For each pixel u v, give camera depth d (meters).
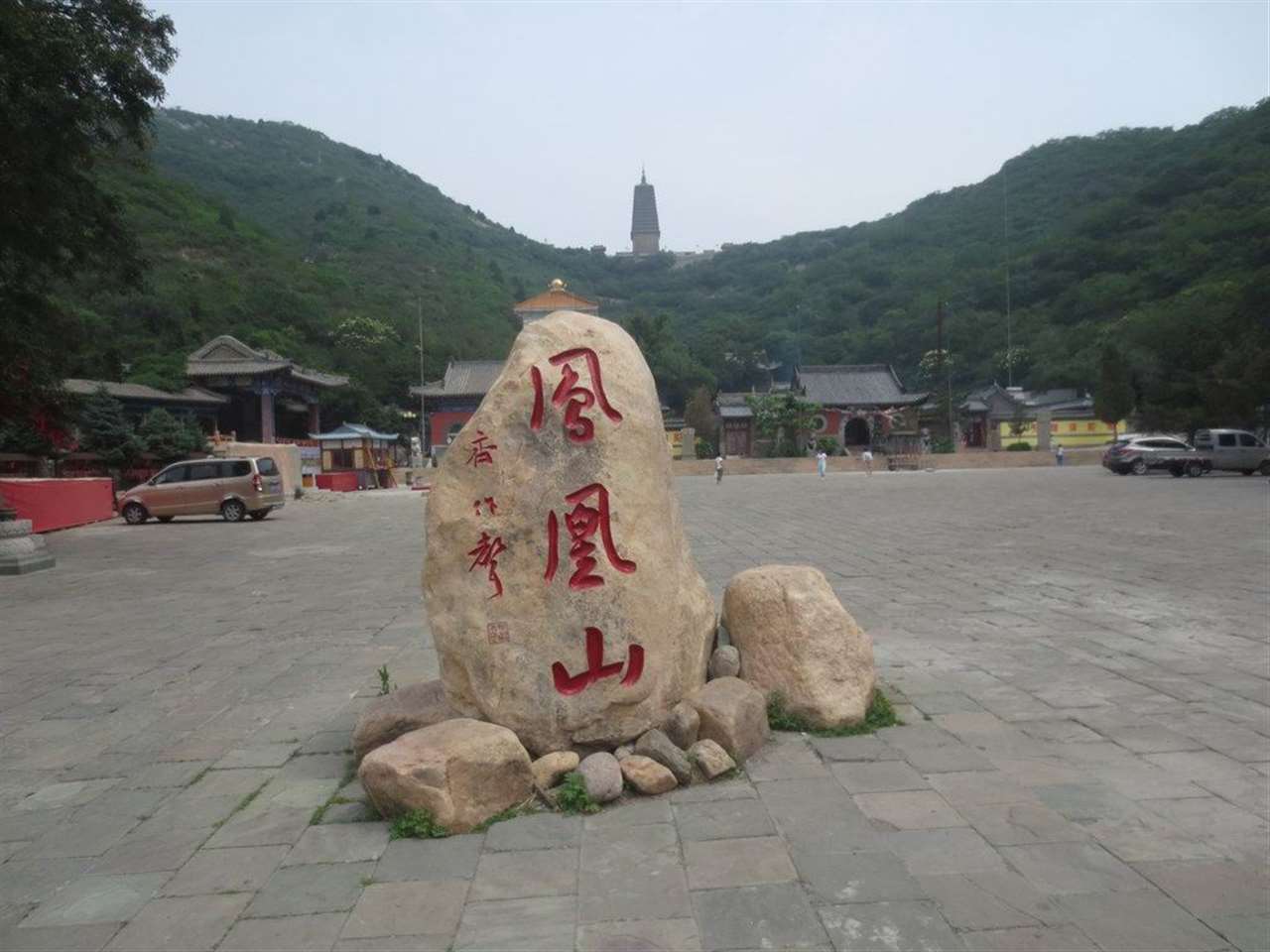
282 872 3.60
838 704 5.03
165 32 14.52
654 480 4.59
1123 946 2.91
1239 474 29.98
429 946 3.02
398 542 16.61
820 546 14.04
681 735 4.48
